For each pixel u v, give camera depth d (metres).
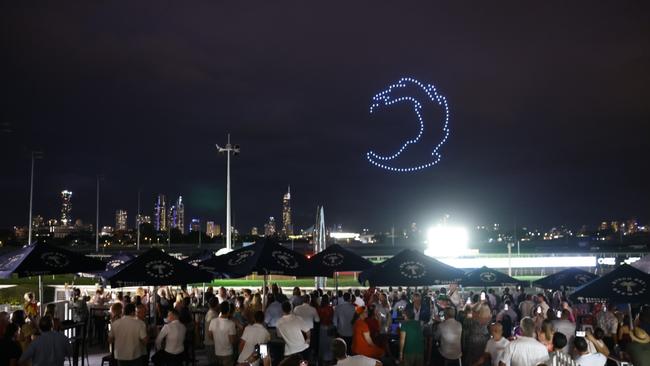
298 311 15.45
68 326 16.30
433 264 17.75
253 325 11.90
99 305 22.11
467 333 15.44
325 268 19.73
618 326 13.77
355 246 177.25
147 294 22.83
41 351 10.57
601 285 14.62
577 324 19.83
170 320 13.25
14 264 14.69
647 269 16.66
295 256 17.77
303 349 12.59
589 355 10.41
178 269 15.51
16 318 12.60
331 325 16.64
